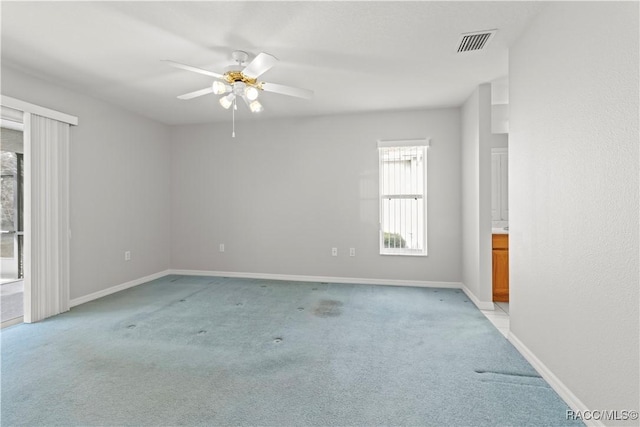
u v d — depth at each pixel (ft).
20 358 7.80
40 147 10.54
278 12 7.23
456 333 9.38
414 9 7.12
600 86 5.11
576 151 5.76
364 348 8.41
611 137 4.88
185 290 14.06
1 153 15.37
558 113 6.34
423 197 14.75
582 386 5.64
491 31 7.98
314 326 9.91
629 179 4.54
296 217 15.99
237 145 16.56
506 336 9.14
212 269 16.94
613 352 4.88
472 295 12.57
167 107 14.11
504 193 14.14
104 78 10.89
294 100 13.26
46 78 10.83
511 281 8.65
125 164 14.39
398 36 8.29
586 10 5.45
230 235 16.74
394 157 15.03
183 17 7.41
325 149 15.61
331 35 8.23
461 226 14.24
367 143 15.16
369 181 15.19
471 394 6.37
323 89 12.04
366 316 10.78
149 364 7.54
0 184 15.51
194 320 10.43
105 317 10.69
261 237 16.39
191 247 17.11
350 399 6.22
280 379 6.91
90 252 12.65
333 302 12.33
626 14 4.56
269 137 16.20
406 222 14.98
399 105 13.97
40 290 10.48
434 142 14.51
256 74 8.23
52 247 10.87
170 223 17.21
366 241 15.28
